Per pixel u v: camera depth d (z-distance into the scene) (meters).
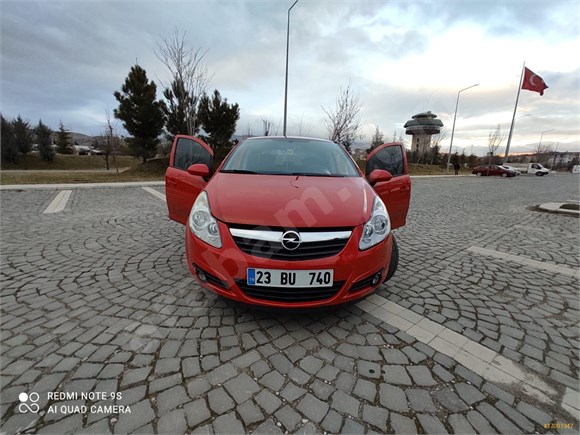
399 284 3.08
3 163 28.50
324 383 1.71
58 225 5.11
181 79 16.12
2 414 1.46
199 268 2.19
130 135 18.36
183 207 3.30
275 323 2.26
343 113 20.52
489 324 2.39
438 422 1.49
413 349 2.04
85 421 1.43
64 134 44.12
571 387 1.75
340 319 2.36
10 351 1.89
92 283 2.87
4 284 2.81
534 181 24.91
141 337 2.06
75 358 1.84
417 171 30.55
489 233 5.51
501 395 1.67
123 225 5.19
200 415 1.48
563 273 3.55
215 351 1.94
